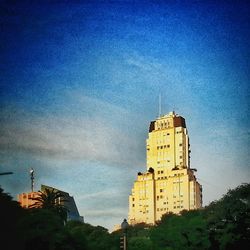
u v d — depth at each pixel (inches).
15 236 2652.6
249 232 3373.5
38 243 2748.5
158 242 4377.5
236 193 3946.9
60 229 2950.3
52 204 3750.0
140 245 4495.6
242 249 3319.4
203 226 3966.5
